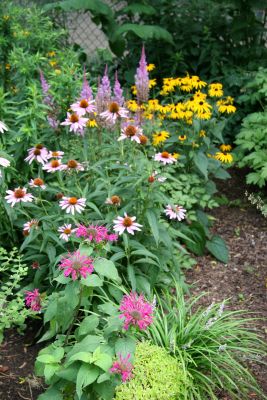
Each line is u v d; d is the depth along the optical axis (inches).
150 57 110.1
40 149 58.6
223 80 105.1
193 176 74.8
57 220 55.8
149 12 107.9
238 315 60.2
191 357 46.6
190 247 73.5
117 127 63.8
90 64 115.0
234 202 86.8
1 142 63.6
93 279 36.2
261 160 83.4
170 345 46.3
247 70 106.3
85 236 38.7
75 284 37.3
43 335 54.6
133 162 58.8
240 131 94.3
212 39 107.4
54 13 112.5
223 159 77.3
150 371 41.2
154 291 59.0
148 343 44.0
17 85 75.4
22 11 88.4
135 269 56.8
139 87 67.9
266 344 56.0
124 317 35.9
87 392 36.0
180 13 112.3
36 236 55.9
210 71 108.8
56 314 38.8
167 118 81.0
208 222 77.3
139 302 35.9
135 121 67.7
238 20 107.7
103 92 63.2
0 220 60.0
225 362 48.8
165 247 60.6
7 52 84.6
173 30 111.4
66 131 65.5
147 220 58.4
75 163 56.8
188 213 72.4
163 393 39.6
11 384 50.8
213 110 83.8
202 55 106.6
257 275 69.9
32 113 62.0
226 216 83.7
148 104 79.2
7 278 61.7
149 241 57.9
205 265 72.0
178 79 83.4
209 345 49.2
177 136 75.8
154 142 72.5
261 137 87.6
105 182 56.7
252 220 82.7
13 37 84.9
